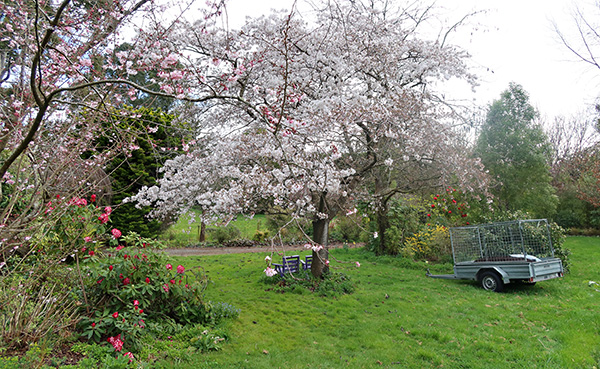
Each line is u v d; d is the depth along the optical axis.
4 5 3.18
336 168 6.24
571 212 18.78
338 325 5.32
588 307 5.90
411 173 8.84
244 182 6.34
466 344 4.56
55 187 3.60
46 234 3.79
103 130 4.00
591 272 8.70
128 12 3.50
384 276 8.97
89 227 4.22
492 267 7.47
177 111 6.43
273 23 6.14
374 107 5.80
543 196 14.57
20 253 4.59
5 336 3.20
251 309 5.91
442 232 11.03
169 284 4.58
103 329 3.68
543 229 8.01
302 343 4.61
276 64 5.70
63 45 3.52
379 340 4.75
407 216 12.24
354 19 6.68
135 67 3.81
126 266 4.13
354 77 7.00
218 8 2.96
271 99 5.41
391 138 6.82
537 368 3.86
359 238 16.12
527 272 6.92
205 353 4.02
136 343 3.71
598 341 4.45
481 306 6.21
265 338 4.70
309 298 6.66
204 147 6.74
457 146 8.29
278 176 5.99
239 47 5.67
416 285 8.00
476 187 9.48
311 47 6.43
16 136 3.39
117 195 11.20
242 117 6.65
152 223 12.30
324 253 7.76
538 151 14.66
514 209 14.34
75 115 3.70
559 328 4.99
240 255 12.25
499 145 14.71
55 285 3.91
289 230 15.87
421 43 6.98
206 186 6.75
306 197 6.23
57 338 3.40
